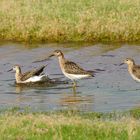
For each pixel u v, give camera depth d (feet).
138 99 64.39
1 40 95.81
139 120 53.16
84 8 103.09
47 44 93.15
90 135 45.21
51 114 55.83
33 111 58.75
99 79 74.79
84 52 88.48
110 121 51.55
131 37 92.84
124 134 45.16
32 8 103.91
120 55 86.22
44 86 72.90
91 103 63.00
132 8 101.40
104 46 91.04
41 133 45.85
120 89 69.46
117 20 95.96
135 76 70.38
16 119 50.39
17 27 96.48
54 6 104.99
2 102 64.28
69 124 48.06
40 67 77.71
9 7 104.17
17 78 74.64
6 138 44.70
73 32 94.79
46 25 95.91
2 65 83.25
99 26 94.73
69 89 70.85
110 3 104.78
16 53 88.99
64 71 72.79
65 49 90.17
